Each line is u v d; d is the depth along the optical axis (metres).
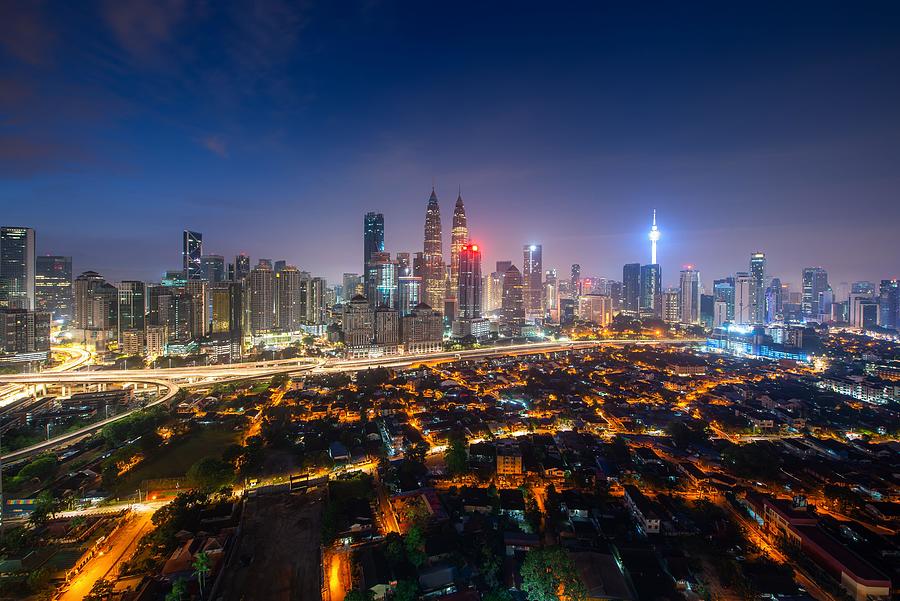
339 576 179.12
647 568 175.50
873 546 188.25
